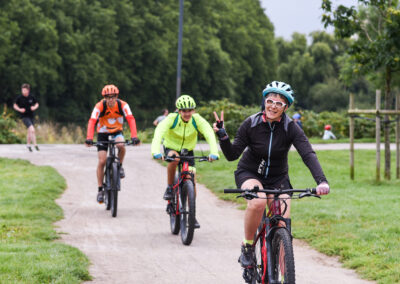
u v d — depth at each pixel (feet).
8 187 57.93
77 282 27.89
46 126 129.08
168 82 304.91
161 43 281.33
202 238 41.19
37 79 237.66
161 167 79.56
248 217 24.39
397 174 73.05
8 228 40.27
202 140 124.98
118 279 29.68
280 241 21.71
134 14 287.48
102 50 263.49
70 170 74.43
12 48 228.22
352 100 71.31
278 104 23.12
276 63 396.78
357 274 31.81
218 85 322.75
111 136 48.88
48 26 232.53
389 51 67.77
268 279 22.93
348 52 71.67
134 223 46.03
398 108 69.72
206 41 311.06
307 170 78.02
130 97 294.05
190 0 325.62
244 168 24.99
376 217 45.65
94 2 264.93
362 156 99.50
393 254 33.68
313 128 144.56
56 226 43.24
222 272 31.58
